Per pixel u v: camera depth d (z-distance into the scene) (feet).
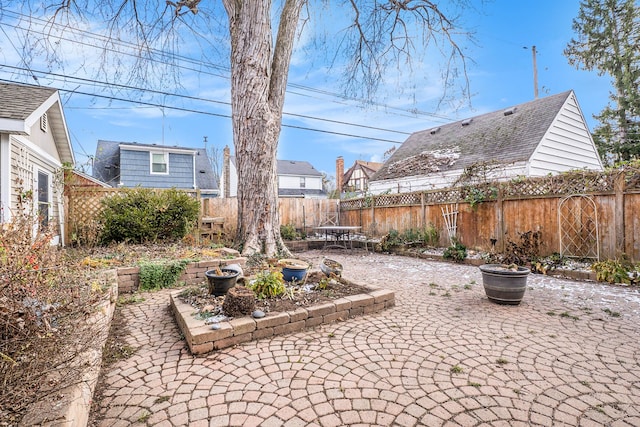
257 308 10.46
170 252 18.88
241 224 21.06
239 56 20.12
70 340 5.86
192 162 53.72
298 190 77.97
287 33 21.39
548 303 13.04
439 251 26.30
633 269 16.16
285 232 33.24
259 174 20.59
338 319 10.99
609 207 17.44
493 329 10.16
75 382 5.08
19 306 5.31
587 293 14.55
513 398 6.40
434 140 45.88
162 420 5.82
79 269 10.21
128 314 11.74
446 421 5.70
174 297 11.96
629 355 8.29
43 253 7.51
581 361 7.96
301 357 8.25
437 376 7.26
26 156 18.67
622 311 11.93
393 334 9.77
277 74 21.25
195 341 8.39
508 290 12.64
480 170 28.40
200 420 5.80
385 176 44.50
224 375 7.38
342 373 7.42
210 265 16.52
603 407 6.10
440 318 11.25
